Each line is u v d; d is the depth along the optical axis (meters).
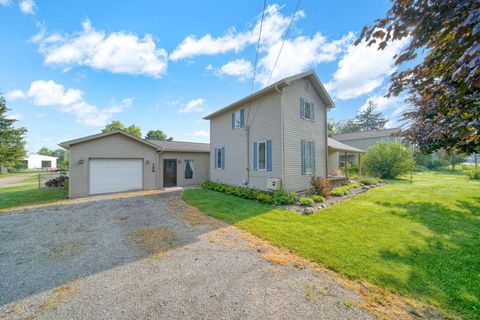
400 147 15.82
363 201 7.72
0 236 4.57
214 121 12.89
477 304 2.27
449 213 5.95
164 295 2.52
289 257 3.49
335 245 3.88
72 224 5.41
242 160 10.50
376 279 2.79
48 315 2.21
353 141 26.16
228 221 5.50
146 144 11.73
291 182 8.77
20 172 31.50
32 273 3.06
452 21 1.89
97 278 2.91
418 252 3.55
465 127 2.72
